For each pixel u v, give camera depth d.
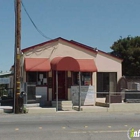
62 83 24.39
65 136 11.13
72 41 26.98
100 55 25.86
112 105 22.22
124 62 43.22
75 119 16.70
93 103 23.97
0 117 17.86
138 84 26.88
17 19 20.11
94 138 10.77
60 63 21.92
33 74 23.70
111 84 26.39
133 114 20.12
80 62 24.56
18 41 20.09
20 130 12.55
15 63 20.19
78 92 23.28
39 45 23.81
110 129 12.85
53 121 15.70
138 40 44.38
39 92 23.66
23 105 20.42
